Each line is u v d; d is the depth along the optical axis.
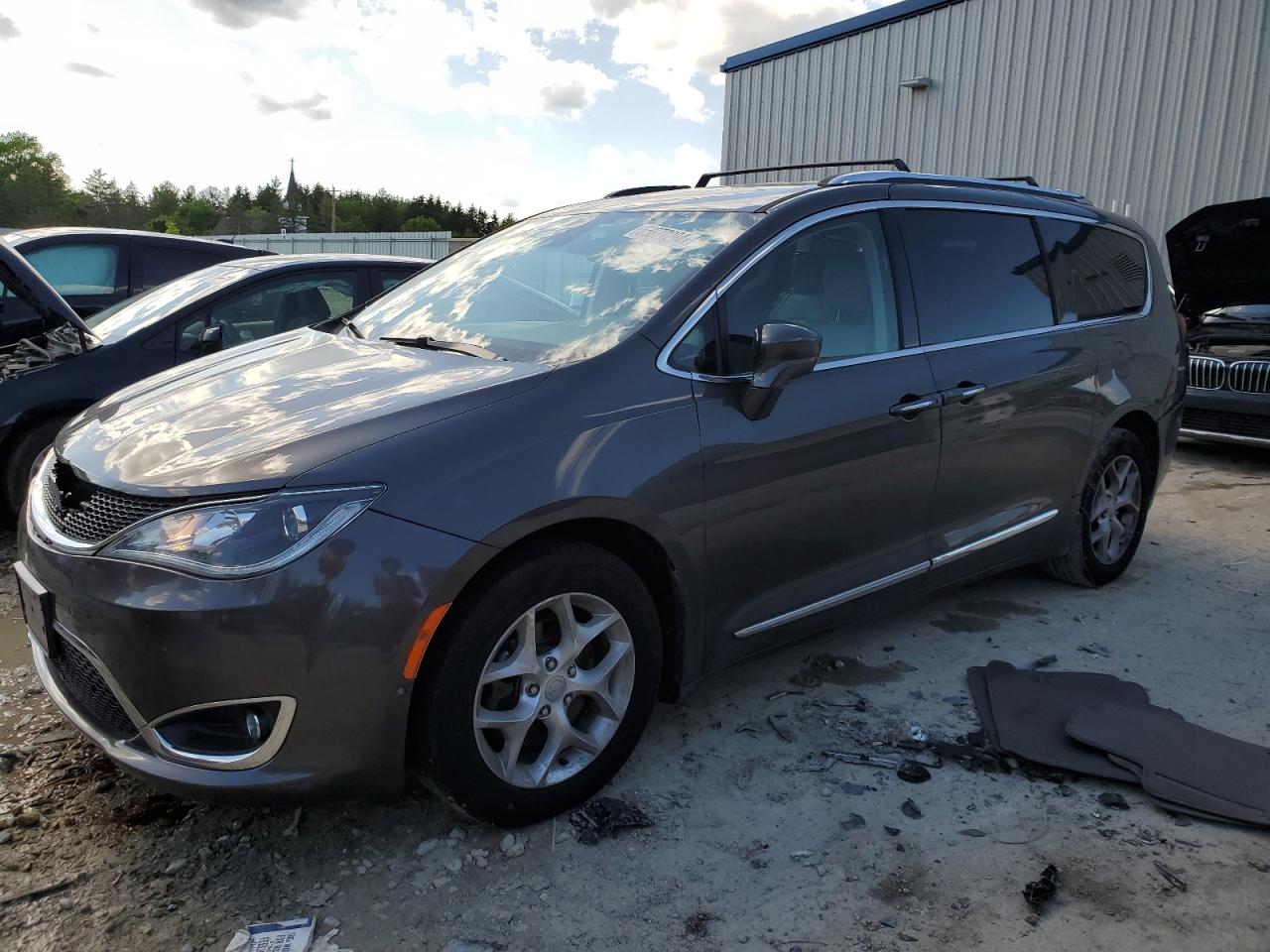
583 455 2.47
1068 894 2.32
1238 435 6.82
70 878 2.36
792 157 17.05
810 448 2.96
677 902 2.29
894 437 3.20
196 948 2.13
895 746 3.02
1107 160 12.54
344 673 2.17
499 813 2.47
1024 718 3.14
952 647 3.79
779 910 2.27
